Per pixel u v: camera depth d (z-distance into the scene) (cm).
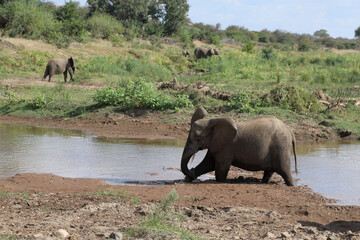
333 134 1814
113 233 576
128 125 1945
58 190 913
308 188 989
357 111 2127
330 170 1177
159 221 647
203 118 1077
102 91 2234
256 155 1037
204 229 655
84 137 1703
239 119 1878
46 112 2217
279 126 1059
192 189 951
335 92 2511
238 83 2866
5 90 2603
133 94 2173
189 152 1040
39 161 1238
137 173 1122
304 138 1745
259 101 2042
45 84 2861
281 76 3167
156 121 1956
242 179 1088
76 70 3475
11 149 1414
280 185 1020
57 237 571
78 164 1211
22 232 598
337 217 771
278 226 689
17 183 965
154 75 3344
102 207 768
